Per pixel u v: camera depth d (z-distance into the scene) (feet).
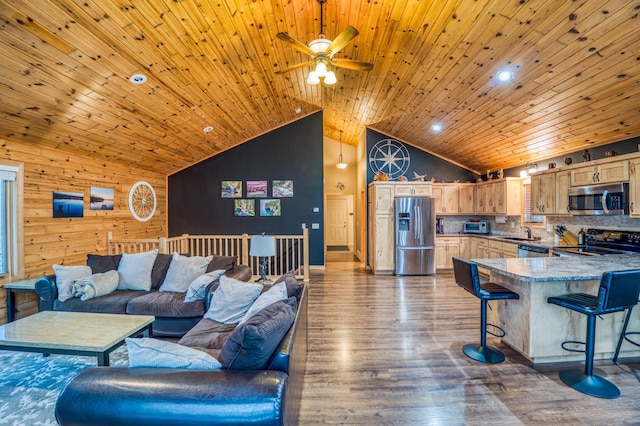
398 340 10.67
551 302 8.43
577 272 8.30
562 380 8.04
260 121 20.84
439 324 12.12
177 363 4.96
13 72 9.08
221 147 22.41
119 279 12.07
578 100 11.21
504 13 8.62
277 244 23.12
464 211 22.86
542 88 11.27
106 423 4.25
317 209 23.18
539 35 8.96
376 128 23.54
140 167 19.76
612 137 12.71
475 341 10.53
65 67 9.65
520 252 16.52
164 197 22.57
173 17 9.42
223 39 11.22
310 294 16.70
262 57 13.32
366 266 24.44
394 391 7.67
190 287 10.65
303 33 11.99
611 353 9.14
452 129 18.24
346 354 9.67
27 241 12.57
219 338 7.54
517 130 15.23
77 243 14.96
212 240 23.07
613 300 7.27
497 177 21.77
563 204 14.08
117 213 17.75
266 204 23.15
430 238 21.16
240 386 4.37
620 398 7.27
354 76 15.58
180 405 4.19
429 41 10.87
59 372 8.63
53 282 10.96
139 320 8.82
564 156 15.88
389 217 21.77
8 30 7.84
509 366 8.81
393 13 10.05
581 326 9.00
